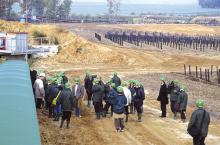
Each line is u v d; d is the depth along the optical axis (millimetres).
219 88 41219
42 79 23328
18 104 11203
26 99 12188
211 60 67125
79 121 23734
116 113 21359
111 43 87438
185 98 24391
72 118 24469
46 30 70562
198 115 15289
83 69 56000
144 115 26625
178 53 76375
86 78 28219
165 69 57156
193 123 15312
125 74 51094
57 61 61750
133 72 53375
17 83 15398
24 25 71750
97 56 65062
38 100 23250
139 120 24391
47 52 62469
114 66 60406
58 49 64500
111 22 170125
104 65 61500
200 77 47969
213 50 84062
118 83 27719
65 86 20891
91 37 98125
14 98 12008
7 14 151000
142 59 66000
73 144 18469
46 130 20359
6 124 8891
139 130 22219
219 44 88938
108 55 65438
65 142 18594
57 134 19922
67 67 57719
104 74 50750
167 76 49312
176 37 90750
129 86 24219
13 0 151500
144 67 59094
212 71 55656
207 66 60906
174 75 50500
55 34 69562
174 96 25047
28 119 9586
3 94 12492
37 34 69312
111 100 23172
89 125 22875
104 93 24984
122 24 160250
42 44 66750
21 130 8578
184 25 153250
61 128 21281
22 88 14297
